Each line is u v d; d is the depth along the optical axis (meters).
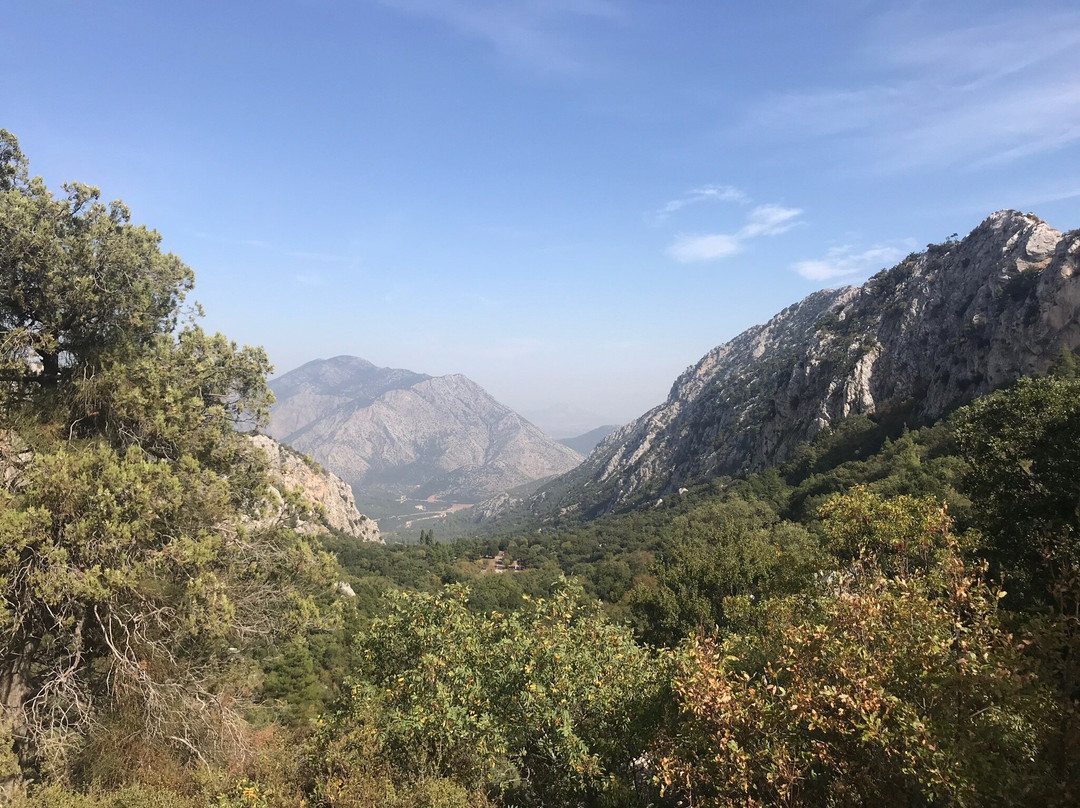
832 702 6.46
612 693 10.44
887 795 6.36
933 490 41.41
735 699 7.11
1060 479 14.27
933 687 6.44
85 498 10.54
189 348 14.45
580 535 130.62
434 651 11.14
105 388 12.93
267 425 16.00
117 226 14.01
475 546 135.88
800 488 81.69
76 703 11.33
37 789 9.60
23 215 11.95
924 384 89.44
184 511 12.32
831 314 126.69
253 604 13.47
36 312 12.73
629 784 9.82
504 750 9.53
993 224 90.75
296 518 15.54
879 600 7.86
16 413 12.05
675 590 27.22
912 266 111.81
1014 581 14.61
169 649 12.73
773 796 6.92
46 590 9.69
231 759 12.12
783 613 12.01
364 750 9.53
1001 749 5.88
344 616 15.52
